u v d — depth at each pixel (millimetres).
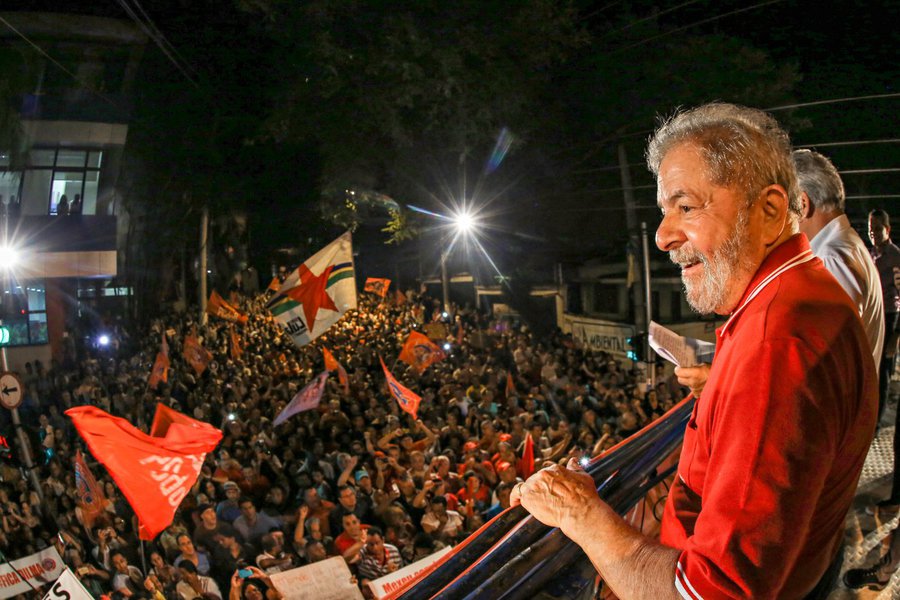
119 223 34031
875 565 3018
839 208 2531
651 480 1977
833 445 1145
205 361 18125
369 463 10422
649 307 15164
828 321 1196
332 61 18375
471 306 31125
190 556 8172
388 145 20578
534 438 11148
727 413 1188
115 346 28938
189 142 31078
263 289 44438
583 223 22750
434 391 15453
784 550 1102
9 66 28828
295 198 32906
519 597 1368
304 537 8734
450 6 18516
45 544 9594
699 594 1125
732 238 1320
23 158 29453
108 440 7445
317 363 20734
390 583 7309
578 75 20594
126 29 30016
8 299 28094
